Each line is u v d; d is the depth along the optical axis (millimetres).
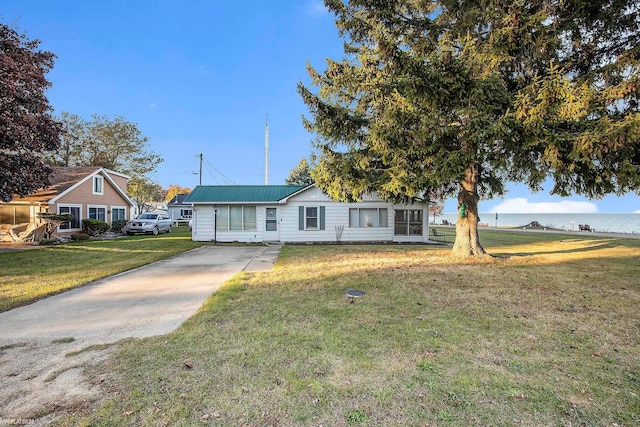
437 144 7605
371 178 9102
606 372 2814
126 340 3541
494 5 7270
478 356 3113
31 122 11109
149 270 7977
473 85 6969
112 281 6676
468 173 9938
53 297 5406
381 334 3658
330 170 9367
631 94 5832
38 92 11750
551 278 6738
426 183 8055
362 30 9594
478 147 7336
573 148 6172
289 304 4863
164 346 3355
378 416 2199
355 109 9938
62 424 2125
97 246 13141
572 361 3023
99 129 28250
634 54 6254
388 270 7645
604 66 6797
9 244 13641
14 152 12023
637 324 4031
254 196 16297
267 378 2699
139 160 30859
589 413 2236
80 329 3906
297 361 3000
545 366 2920
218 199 15852
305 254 11094
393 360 3020
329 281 6453
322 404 2338
